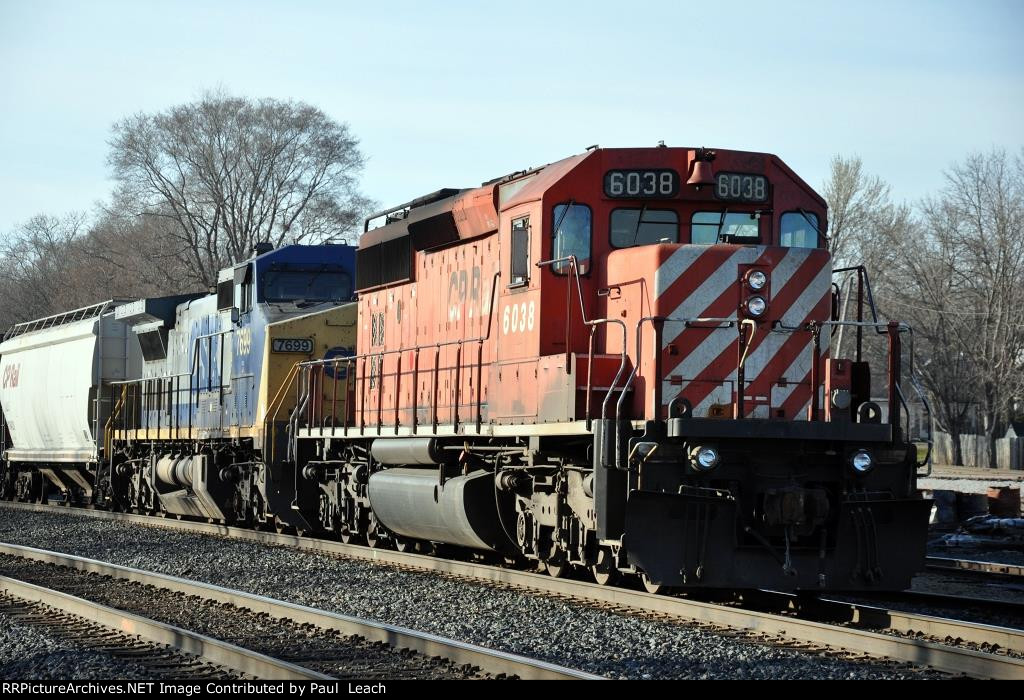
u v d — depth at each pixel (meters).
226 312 34.28
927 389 93.31
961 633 15.62
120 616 16.25
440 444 23.50
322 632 15.85
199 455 34.22
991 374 87.38
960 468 83.44
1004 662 12.95
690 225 19.22
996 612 18.42
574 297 19.44
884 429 17.78
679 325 18.06
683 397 17.98
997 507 34.72
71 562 24.38
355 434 26.91
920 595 19.80
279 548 27.77
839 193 91.75
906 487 18.09
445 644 13.93
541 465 20.14
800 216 19.48
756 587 17.42
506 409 20.86
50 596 18.58
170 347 40.03
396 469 25.52
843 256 92.25
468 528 21.67
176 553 26.83
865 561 17.69
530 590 19.56
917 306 91.62
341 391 29.91
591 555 19.22
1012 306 87.31
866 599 20.14
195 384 36.47
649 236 19.23
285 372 30.62
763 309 17.95
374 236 28.12
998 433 101.69
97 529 33.28
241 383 32.62
